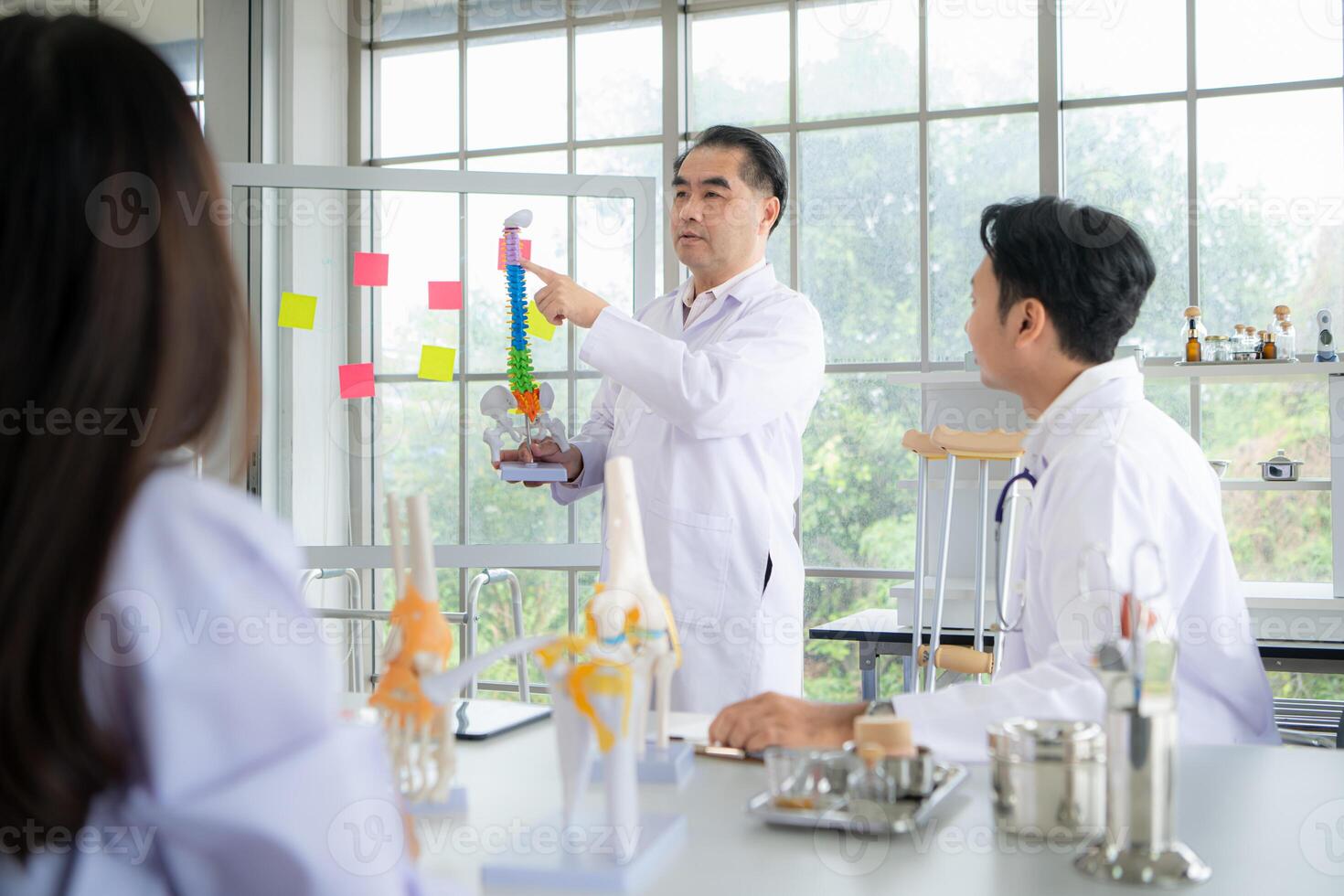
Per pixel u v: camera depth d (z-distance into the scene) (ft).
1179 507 4.06
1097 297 4.22
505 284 9.53
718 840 2.84
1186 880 2.55
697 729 4.05
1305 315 11.14
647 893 2.49
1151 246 11.53
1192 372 10.00
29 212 1.65
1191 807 3.11
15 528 1.61
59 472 1.63
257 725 1.61
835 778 2.96
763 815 2.95
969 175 11.96
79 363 1.65
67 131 1.66
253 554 1.70
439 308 9.54
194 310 1.77
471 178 9.50
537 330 9.51
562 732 2.73
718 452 6.72
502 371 9.57
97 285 1.66
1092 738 2.87
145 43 1.80
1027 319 4.33
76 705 1.58
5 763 1.56
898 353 12.17
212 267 1.82
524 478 6.88
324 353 9.52
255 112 12.40
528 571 11.82
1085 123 11.72
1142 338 11.51
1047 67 11.68
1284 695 11.10
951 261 12.01
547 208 9.60
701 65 12.78
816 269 12.41
